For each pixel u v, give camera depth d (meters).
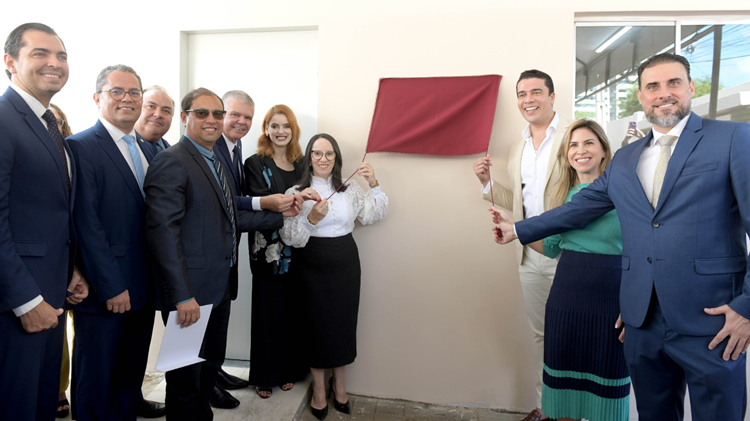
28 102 1.49
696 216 1.40
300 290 2.37
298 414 2.37
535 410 2.33
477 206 2.48
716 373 1.38
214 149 2.15
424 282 2.54
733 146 1.36
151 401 2.32
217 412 2.31
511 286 2.47
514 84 2.41
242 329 2.87
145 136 2.14
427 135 2.45
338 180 2.37
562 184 1.99
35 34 1.46
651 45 2.44
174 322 1.60
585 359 1.79
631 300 1.54
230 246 1.86
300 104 2.73
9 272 1.34
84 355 1.79
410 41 2.48
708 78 2.41
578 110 2.46
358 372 2.62
